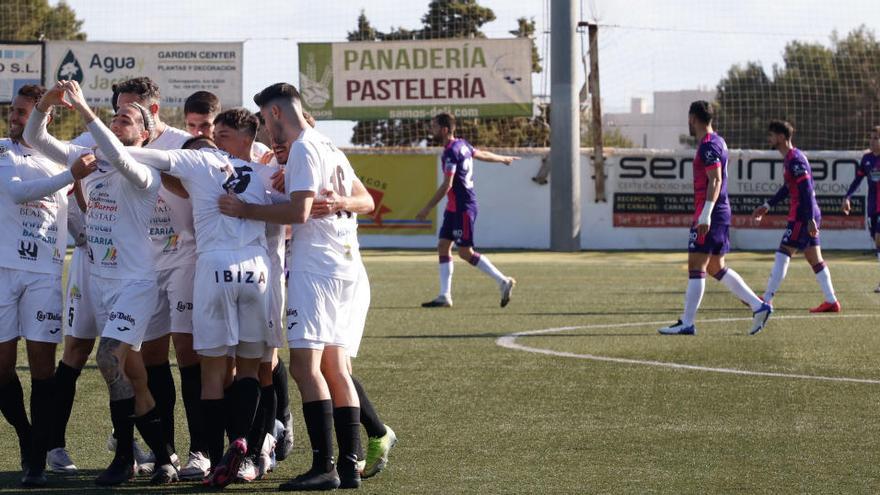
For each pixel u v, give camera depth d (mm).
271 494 9664
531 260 39375
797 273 34281
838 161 45031
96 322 10539
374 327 20828
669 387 14648
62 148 10477
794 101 51000
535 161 45531
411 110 45562
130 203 10031
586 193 45562
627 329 20719
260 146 12219
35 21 53281
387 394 14148
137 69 45125
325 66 45500
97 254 10125
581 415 12891
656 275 33188
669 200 45562
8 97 44500
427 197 44781
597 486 9758
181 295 10625
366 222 44906
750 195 45188
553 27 43156
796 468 10398
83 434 12008
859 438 11664
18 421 10672
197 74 45250
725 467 10438
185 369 10750
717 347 18312
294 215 9633
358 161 44656
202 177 9953
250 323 10008
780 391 14352
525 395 14086
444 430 12117
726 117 52062
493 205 45719
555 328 20812
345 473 9852
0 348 10562
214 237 9922
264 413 10367
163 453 10203
